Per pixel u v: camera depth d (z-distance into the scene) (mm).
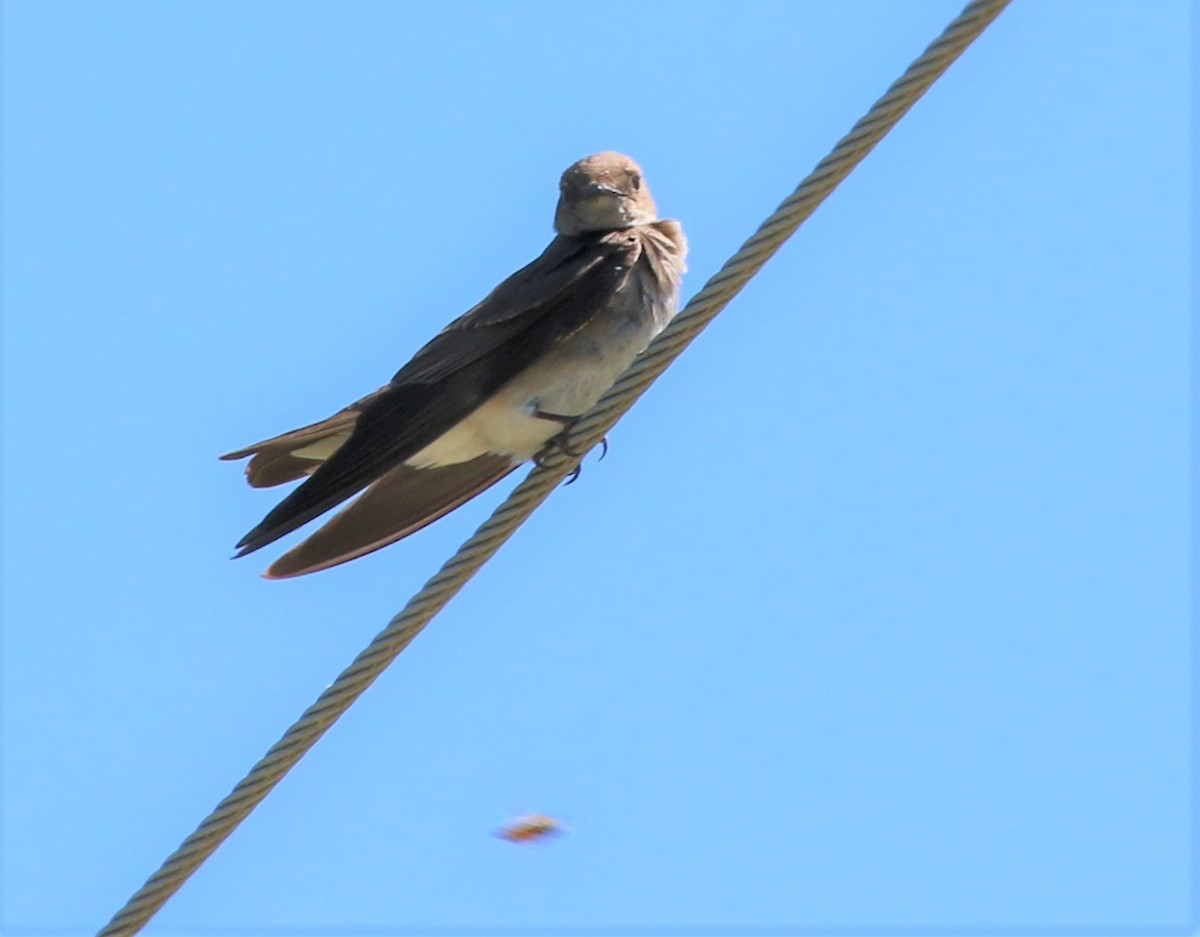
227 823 10102
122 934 10016
